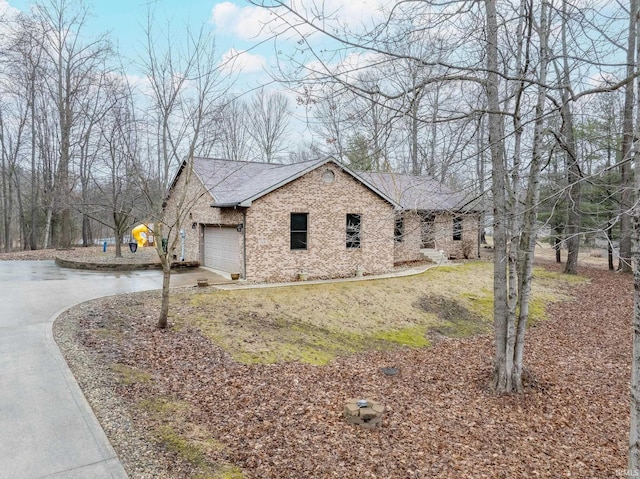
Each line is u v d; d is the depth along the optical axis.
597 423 7.54
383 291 15.62
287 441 5.91
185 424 5.98
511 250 8.30
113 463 4.78
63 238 28.86
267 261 16.31
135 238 31.20
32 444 5.02
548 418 7.66
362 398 7.83
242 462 5.25
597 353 11.38
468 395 8.51
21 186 35.44
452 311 14.95
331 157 16.94
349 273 18.12
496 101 7.36
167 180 10.52
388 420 7.02
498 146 7.66
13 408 5.81
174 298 12.98
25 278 16.00
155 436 5.52
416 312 14.30
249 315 12.06
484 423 7.32
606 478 5.79
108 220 31.81
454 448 6.33
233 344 9.86
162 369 7.95
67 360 7.56
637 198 4.09
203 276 17.09
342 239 17.94
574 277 21.36
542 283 19.52
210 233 19.77
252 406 6.90
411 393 8.39
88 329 9.50
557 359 10.82
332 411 7.09
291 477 5.08
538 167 7.84
